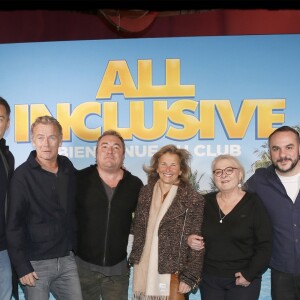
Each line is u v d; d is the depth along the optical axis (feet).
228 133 11.62
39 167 9.02
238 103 11.63
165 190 9.37
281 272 9.37
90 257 9.35
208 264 9.05
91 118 11.91
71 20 12.08
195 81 11.71
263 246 8.82
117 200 9.37
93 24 12.06
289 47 11.57
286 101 11.55
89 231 9.32
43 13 12.10
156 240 9.01
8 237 8.70
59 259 9.19
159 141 11.78
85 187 9.45
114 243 9.34
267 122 11.57
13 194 8.77
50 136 8.98
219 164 9.05
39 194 8.94
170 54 11.76
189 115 11.71
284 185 9.53
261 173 9.81
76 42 11.97
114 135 9.57
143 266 9.16
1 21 12.17
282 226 9.27
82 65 11.96
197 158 11.70
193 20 11.91
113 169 9.43
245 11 11.80
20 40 12.18
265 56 11.61
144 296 9.07
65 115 11.96
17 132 12.07
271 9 11.76
